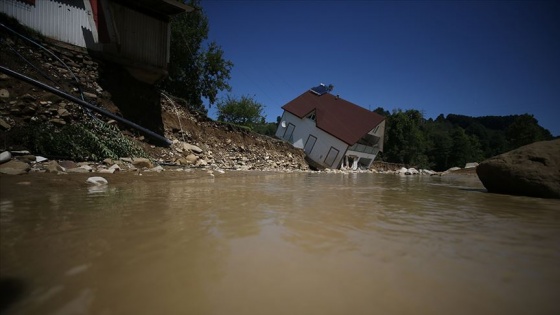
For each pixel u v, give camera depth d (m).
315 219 2.83
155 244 1.87
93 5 9.66
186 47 18.92
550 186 5.53
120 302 1.18
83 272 1.43
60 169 4.93
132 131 9.14
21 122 6.00
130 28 10.15
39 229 2.07
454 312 1.18
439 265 1.70
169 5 10.36
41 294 1.21
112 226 2.23
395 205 4.07
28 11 8.59
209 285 1.35
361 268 1.62
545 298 1.32
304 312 1.15
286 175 10.66
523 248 2.07
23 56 7.60
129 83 10.40
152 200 3.41
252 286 1.36
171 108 12.37
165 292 1.27
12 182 3.67
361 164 29.19
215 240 2.01
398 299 1.28
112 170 5.57
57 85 7.83
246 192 4.64
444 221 3.01
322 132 25.27
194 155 10.43
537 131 43.72
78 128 6.88
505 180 6.29
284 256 1.77
